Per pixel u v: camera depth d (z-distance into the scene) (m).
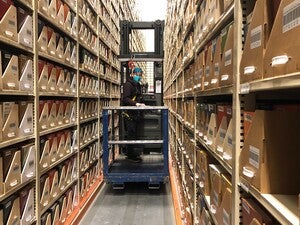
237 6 1.23
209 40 1.98
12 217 2.05
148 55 6.15
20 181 2.15
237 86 1.23
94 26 4.90
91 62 4.68
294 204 0.86
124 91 5.35
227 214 1.40
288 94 1.29
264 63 0.91
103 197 4.64
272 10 0.91
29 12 2.36
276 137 0.96
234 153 1.26
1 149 2.02
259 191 0.98
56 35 2.99
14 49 2.26
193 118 2.85
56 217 3.03
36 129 2.46
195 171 2.60
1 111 1.90
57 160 3.05
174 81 5.82
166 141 4.66
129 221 3.72
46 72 2.72
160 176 4.63
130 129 5.35
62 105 3.25
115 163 5.30
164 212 4.02
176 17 5.05
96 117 5.20
